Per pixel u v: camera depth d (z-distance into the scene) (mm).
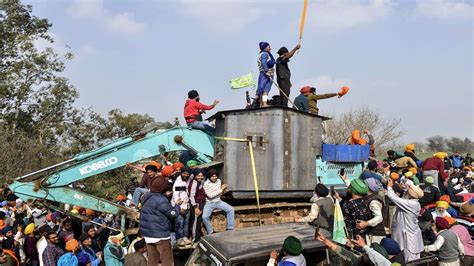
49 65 32406
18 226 10594
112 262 8531
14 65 31359
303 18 10398
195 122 10211
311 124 10062
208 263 5777
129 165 9609
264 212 9445
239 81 10500
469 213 10000
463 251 7938
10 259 8312
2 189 14734
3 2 33688
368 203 6859
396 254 5840
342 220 6621
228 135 9531
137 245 7723
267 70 10539
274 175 9445
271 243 5723
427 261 6340
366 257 5602
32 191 8898
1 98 30703
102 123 29578
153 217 6738
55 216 10656
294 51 10523
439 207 8859
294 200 10016
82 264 8031
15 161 23734
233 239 5973
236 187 9352
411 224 7070
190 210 8938
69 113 32562
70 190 9086
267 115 9547
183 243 8383
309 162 9883
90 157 9406
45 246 8172
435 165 11969
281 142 9539
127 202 14086
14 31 33719
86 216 10180
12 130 27828
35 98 31984
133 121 28969
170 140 9875
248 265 5438
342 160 10367
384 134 43844
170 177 9773
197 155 10039
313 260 5836
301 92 12039
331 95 11938
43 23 35656
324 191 7309
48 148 27938
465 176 17625
